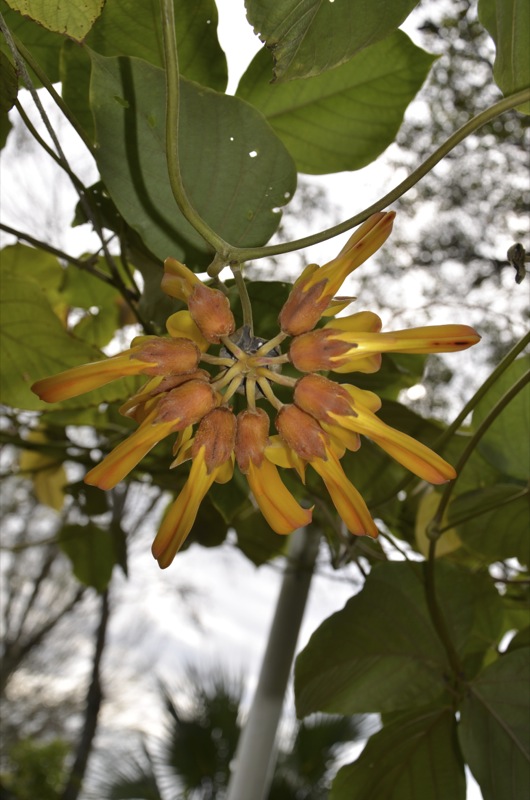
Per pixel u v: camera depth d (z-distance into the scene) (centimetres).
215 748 258
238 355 29
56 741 315
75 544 81
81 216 50
